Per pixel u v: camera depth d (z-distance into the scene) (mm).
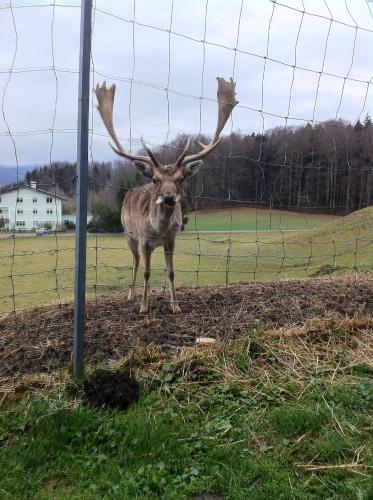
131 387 3752
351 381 3969
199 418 3504
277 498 2748
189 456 3102
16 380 3918
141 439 3170
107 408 3533
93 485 2848
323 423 3402
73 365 3873
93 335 4695
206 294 5996
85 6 3502
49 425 3287
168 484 2877
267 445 3227
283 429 3367
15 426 3346
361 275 7055
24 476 2926
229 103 5395
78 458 3100
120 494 2766
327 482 2883
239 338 4562
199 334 4695
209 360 4191
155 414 3482
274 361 4262
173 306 5469
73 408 3473
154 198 5438
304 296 5723
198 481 2893
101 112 5309
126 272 11188
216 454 3092
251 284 6559
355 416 3471
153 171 5398
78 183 3650
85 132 3613
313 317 5055
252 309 5348
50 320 5230
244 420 3453
